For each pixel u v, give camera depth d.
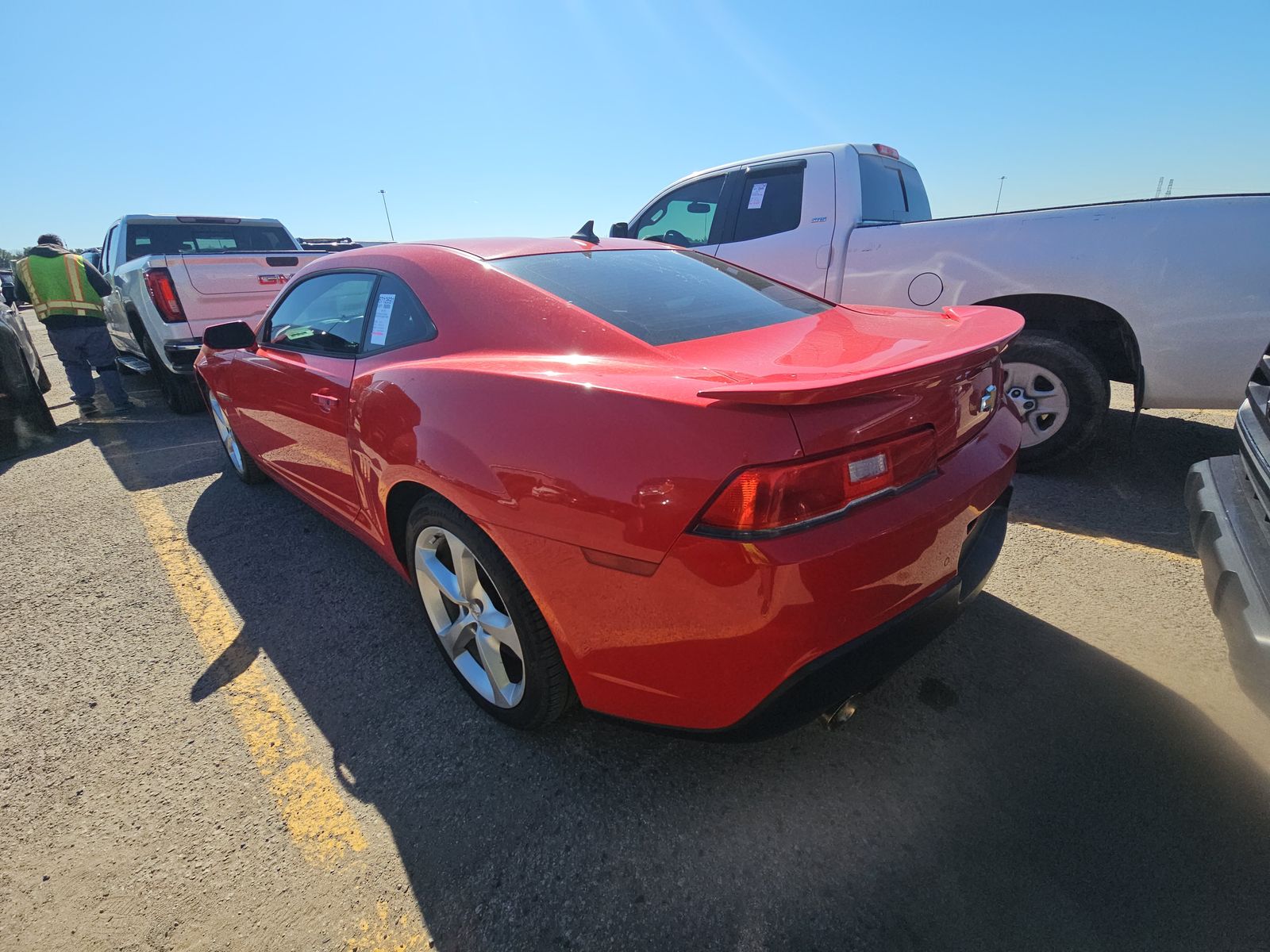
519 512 1.65
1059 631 2.45
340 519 2.91
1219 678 2.19
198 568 3.25
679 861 1.67
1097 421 3.60
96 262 10.28
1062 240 3.44
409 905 1.59
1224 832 1.65
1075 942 1.43
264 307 6.00
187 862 1.72
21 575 3.25
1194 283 3.13
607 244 2.69
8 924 1.58
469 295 2.15
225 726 2.20
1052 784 1.82
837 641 1.45
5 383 5.20
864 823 1.74
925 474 1.60
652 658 1.55
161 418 6.37
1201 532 1.99
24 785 1.99
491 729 2.13
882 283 4.17
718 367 1.65
